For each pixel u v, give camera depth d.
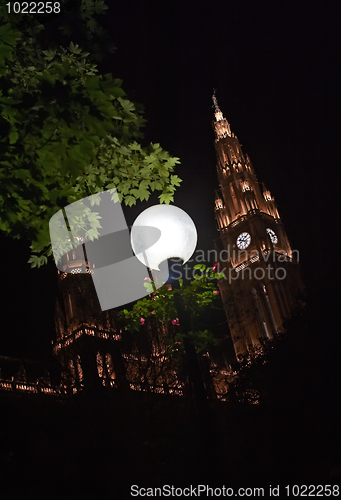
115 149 9.12
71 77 6.41
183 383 29.48
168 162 9.70
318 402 35.22
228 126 138.50
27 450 27.11
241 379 39.69
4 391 29.88
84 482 26.11
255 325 110.00
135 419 27.55
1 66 6.75
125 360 31.70
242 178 128.50
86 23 9.60
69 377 32.31
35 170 6.57
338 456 32.88
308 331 38.03
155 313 11.90
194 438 21.27
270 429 35.06
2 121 6.45
